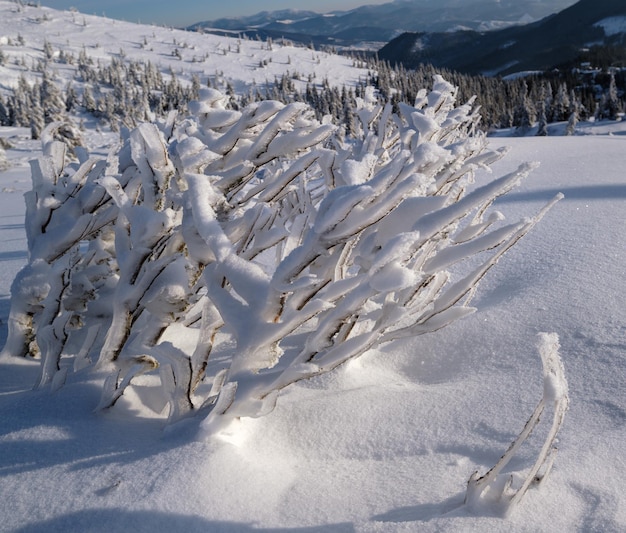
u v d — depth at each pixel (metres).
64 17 128.25
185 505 1.20
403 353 2.07
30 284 1.93
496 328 2.08
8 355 2.06
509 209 4.46
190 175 1.51
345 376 1.84
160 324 1.65
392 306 1.50
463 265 3.06
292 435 1.54
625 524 1.09
